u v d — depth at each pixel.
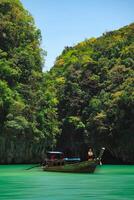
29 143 71.56
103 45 101.06
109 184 32.50
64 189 28.78
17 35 75.44
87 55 101.25
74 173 43.53
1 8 75.19
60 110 91.12
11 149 68.94
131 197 24.22
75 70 95.44
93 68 93.81
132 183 33.44
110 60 93.44
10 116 65.94
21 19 77.19
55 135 82.38
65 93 91.81
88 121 84.88
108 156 86.25
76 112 90.06
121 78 87.00
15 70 70.44
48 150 80.38
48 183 33.28
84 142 86.12
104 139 81.19
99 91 90.50
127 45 96.88
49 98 77.94
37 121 73.25
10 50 73.94
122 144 81.31
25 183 33.34
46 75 81.62
